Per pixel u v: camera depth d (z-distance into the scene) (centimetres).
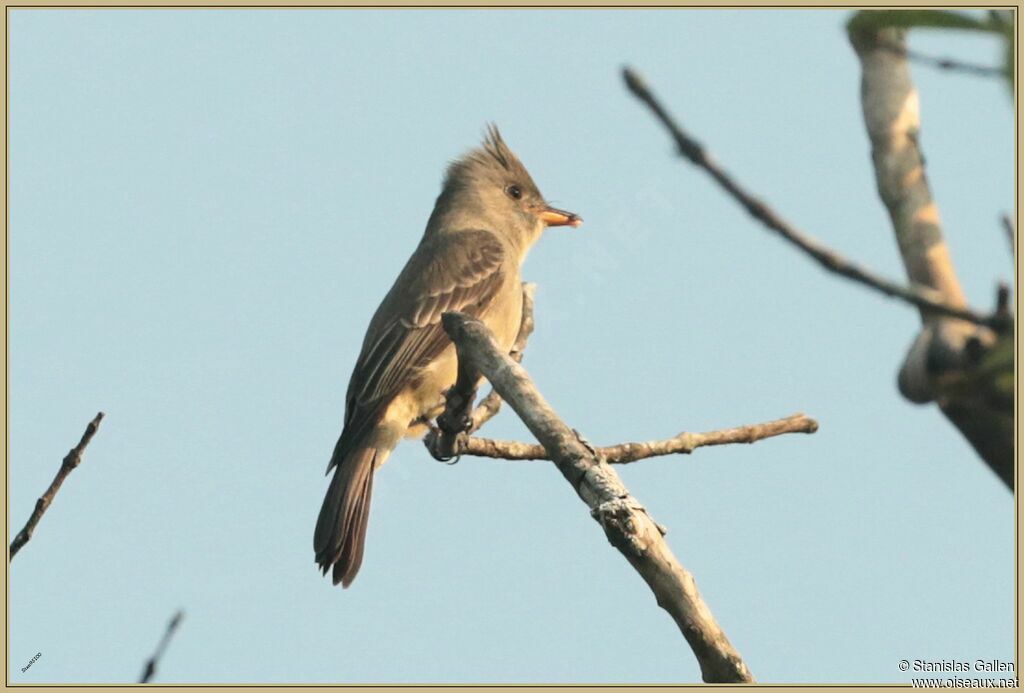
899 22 473
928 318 520
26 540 871
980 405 510
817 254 443
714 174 429
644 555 721
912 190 581
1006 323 461
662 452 1074
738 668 712
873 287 449
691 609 718
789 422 1106
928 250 564
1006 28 461
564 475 778
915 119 598
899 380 523
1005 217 481
